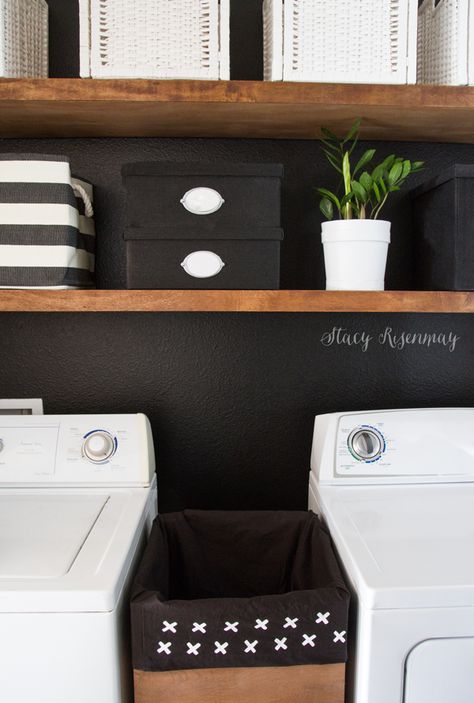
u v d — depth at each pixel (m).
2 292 1.26
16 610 0.97
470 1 1.27
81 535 1.16
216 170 1.29
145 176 1.29
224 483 1.71
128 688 1.10
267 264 1.31
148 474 1.42
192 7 1.24
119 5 1.24
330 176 1.63
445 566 1.04
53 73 1.58
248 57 1.59
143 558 1.16
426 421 1.46
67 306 1.27
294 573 1.35
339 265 1.36
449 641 0.99
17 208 1.29
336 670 1.03
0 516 1.25
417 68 1.49
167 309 1.28
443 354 1.70
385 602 0.97
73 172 1.60
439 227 1.42
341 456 1.42
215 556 1.40
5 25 1.26
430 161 1.64
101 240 1.62
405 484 1.43
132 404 1.69
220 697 1.03
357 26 1.26
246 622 1.00
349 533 1.17
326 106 1.29
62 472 1.40
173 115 1.37
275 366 1.69
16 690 0.99
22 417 1.44
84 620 0.97
